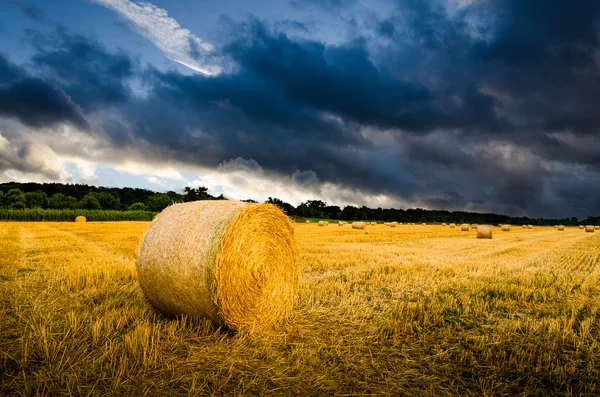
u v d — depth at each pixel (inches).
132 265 418.0
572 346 213.0
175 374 170.1
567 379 174.9
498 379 174.6
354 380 170.2
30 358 179.0
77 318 232.2
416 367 185.5
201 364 181.5
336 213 3873.0
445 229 1798.7
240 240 235.8
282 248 270.5
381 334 224.5
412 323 242.7
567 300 315.3
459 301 303.6
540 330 236.8
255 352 199.2
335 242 826.2
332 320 253.3
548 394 162.6
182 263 232.4
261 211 253.8
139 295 299.3
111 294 298.0
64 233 970.1
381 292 330.0
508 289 337.1
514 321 253.9
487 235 1111.6
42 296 286.7
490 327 243.4
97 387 157.1
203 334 221.6
